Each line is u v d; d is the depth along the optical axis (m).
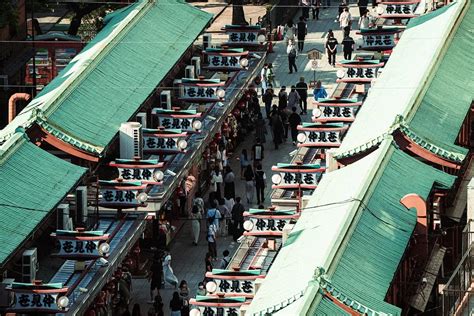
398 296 115.62
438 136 131.62
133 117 143.00
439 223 127.00
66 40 160.12
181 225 143.50
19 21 162.00
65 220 125.75
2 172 124.31
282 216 126.94
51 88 143.00
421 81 138.38
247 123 161.38
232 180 147.00
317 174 132.12
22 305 115.00
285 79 171.75
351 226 114.50
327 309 105.12
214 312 117.81
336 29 184.88
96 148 133.88
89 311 121.56
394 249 114.69
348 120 143.12
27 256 119.44
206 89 151.50
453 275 106.69
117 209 132.62
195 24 161.62
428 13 156.50
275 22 182.12
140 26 155.75
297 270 111.31
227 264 129.50
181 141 139.88
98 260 124.31
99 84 143.50
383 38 163.00
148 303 131.50
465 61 145.38
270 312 107.19
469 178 135.25
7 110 157.38
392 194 121.31
